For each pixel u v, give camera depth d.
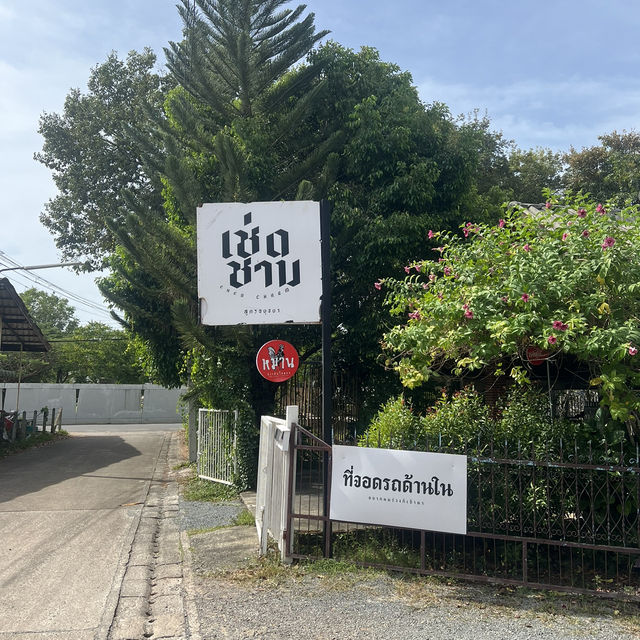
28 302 59.62
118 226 12.10
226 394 11.91
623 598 5.48
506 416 6.72
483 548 6.46
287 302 7.57
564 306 6.09
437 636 4.73
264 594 5.62
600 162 27.62
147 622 5.12
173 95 14.84
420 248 13.29
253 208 7.70
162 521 9.17
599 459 6.00
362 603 5.40
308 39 14.11
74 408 37.88
